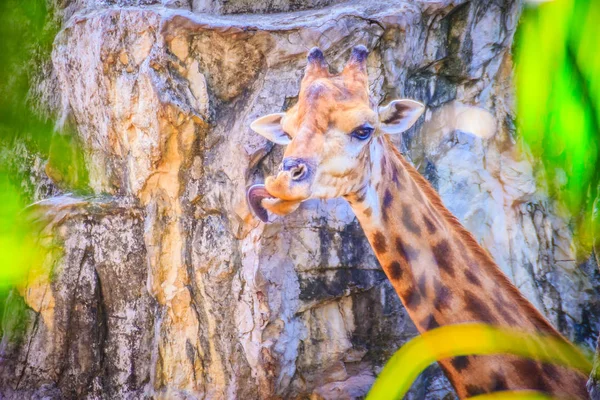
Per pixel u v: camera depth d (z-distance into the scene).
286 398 6.91
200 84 6.84
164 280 7.09
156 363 7.13
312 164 5.02
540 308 7.25
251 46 6.76
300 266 6.92
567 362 5.53
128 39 6.95
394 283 5.84
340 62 6.82
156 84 6.77
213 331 6.94
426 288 5.73
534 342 5.56
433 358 5.90
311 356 7.03
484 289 5.66
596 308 7.26
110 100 7.16
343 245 6.99
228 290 6.93
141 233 7.27
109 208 7.30
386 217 5.74
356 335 7.16
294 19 6.92
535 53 6.21
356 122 5.17
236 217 6.81
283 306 6.84
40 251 7.33
